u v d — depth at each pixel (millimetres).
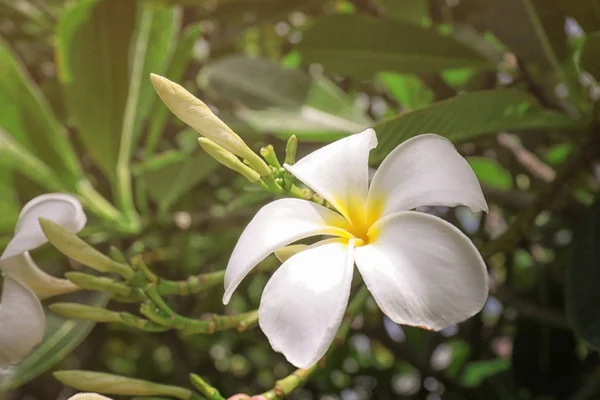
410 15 556
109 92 519
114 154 529
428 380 761
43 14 686
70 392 803
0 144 514
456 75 639
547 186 446
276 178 374
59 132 524
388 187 348
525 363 583
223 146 369
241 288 745
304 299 324
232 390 836
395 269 327
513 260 687
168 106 364
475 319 755
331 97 509
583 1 452
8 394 825
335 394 812
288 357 320
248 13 644
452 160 343
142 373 884
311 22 537
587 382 589
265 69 519
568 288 432
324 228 345
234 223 550
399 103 639
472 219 708
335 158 358
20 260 396
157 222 542
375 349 913
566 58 476
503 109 429
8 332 383
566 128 463
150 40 533
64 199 396
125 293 393
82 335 464
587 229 440
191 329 392
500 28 493
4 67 508
